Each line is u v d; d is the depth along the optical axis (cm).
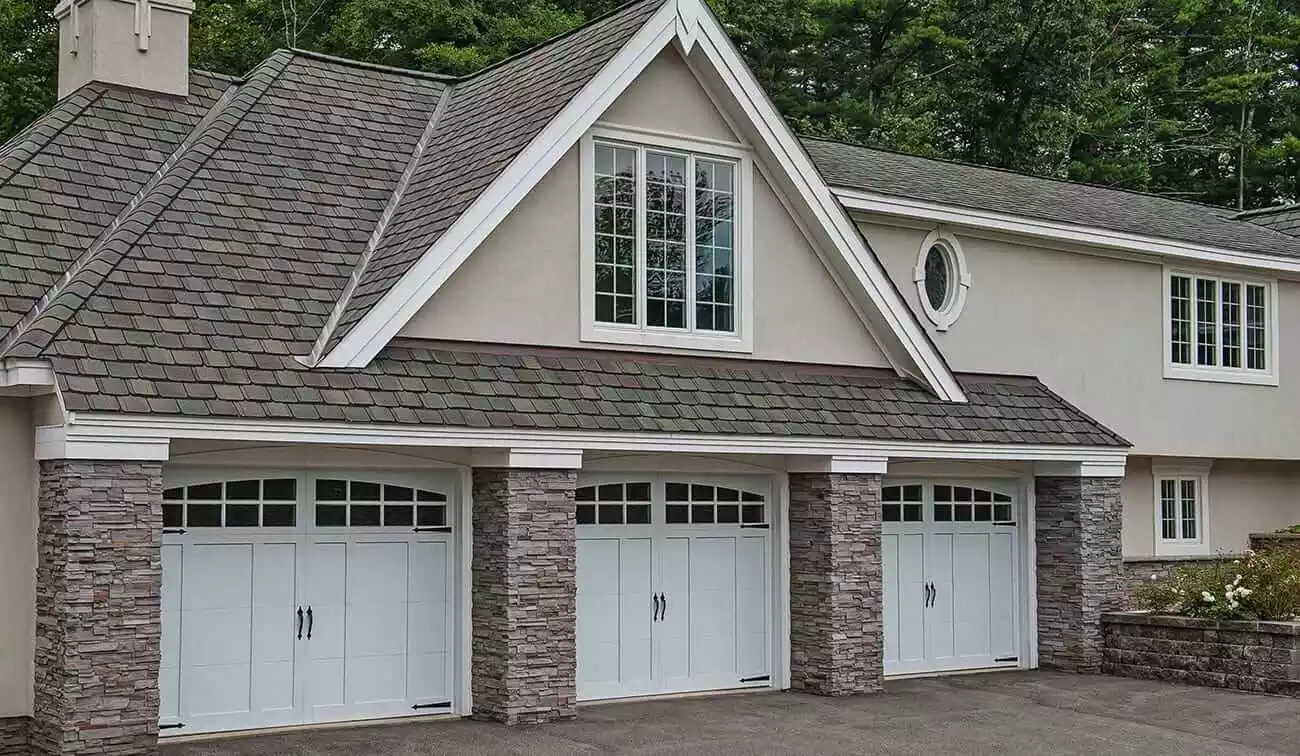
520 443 1416
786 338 1703
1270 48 4700
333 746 1315
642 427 1480
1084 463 1903
